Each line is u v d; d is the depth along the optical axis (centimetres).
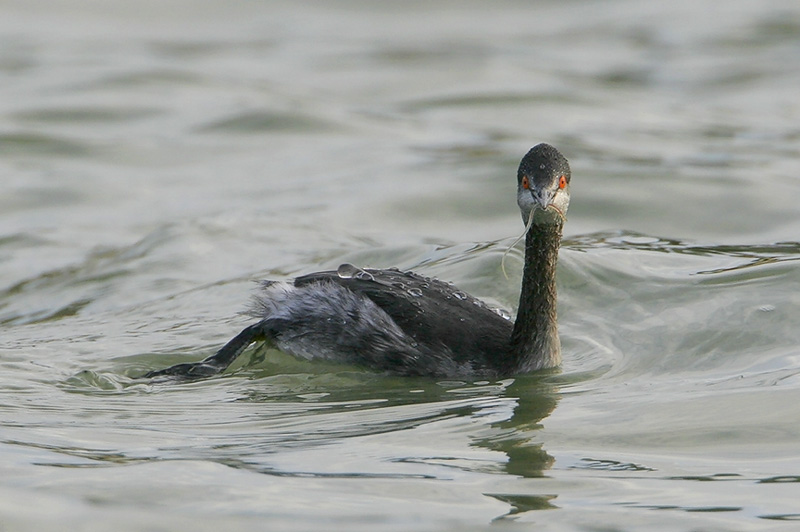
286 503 787
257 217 1789
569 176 1139
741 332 1200
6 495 794
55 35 3130
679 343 1194
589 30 3297
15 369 1176
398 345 1158
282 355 1215
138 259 1612
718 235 1691
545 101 2542
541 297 1138
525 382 1112
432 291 1216
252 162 2144
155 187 2014
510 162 2025
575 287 1351
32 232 1788
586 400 1038
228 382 1141
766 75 2753
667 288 1328
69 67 2739
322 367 1189
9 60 2806
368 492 809
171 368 1173
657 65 2891
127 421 1000
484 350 1153
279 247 1647
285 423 989
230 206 1873
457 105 2525
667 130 2311
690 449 898
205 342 1280
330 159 2148
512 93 2597
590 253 1442
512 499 798
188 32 3259
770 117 2405
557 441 923
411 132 2322
